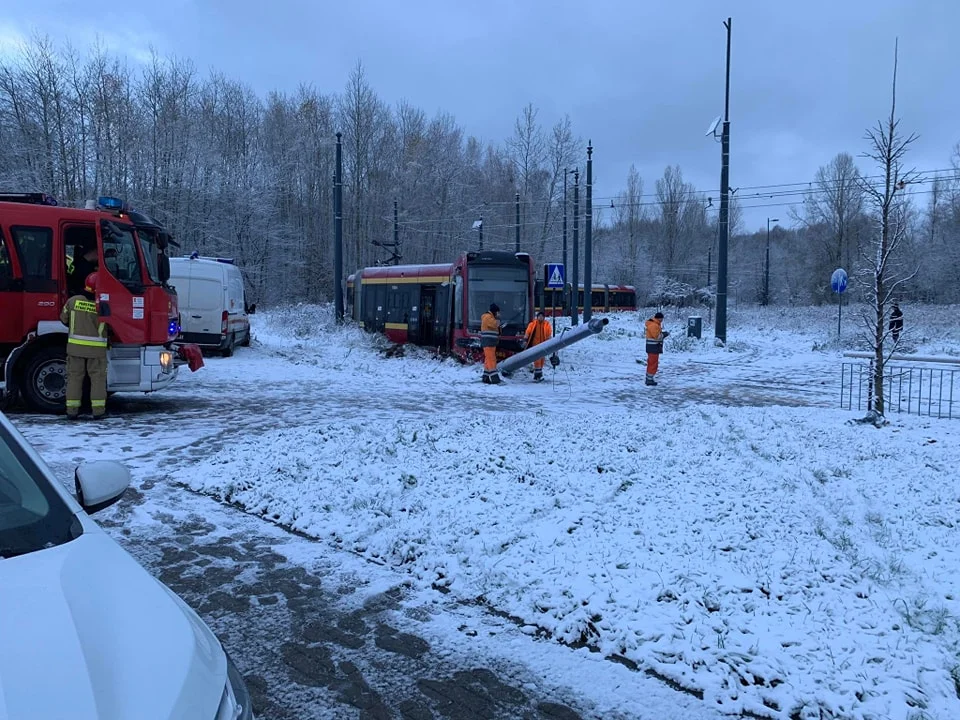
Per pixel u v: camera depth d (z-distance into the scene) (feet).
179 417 37.19
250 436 32.30
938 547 17.98
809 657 12.87
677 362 76.59
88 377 35.99
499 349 64.69
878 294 34.96
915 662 12.63
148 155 157.38
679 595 15.33
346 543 19.12
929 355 67.87
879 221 34.86
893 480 23.73
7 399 36.78
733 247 292.81
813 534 18.86
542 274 79.71
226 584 16.63
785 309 179.11
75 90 141.49
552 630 14.37
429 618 15.07
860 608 14.74
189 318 66.64
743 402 48.96
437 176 194.59
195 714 6.27
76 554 8.25
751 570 16.51
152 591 8.00
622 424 34.47
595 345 91.61
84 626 6.84
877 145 33.53
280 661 13.26
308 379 56.34
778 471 24.88
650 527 19.44
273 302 177.99
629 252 262.47
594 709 11.85
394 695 12.21
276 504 21.90
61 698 5.84
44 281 35.04
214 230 167.02
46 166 135.54
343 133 189.67
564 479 23.76
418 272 78.54
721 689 12.18
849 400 46.80
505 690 12.39
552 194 186.29
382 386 54.08
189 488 24.02
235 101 193.57
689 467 25.61
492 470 24.99
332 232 195.00
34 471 9.68
